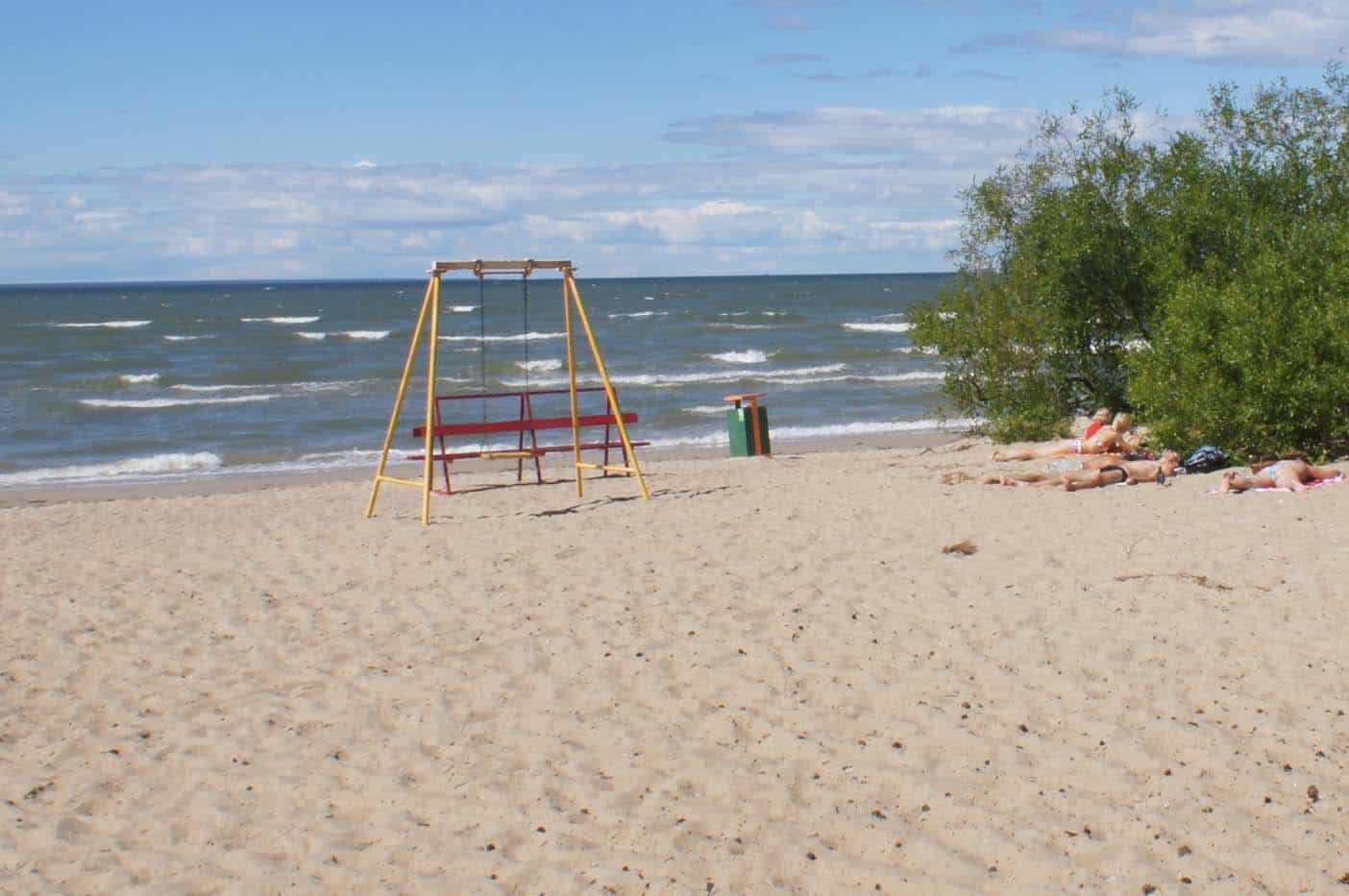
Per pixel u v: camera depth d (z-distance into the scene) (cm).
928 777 502
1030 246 1630
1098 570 800
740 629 709
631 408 2923
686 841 457
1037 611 716
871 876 428
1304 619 677
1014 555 854
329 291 18300
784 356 4359
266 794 516
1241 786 485
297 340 5653
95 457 2291
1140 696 580
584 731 569
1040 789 488
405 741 567
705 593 788
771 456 1786
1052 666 626
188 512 1338
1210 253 1510
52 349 5056
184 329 6456
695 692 611
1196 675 604
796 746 539
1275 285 1280
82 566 983
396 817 488
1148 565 807
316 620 778
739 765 523
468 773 529
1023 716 562
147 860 460
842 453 1802
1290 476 1047
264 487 1903
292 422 2755
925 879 425
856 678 621
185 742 579
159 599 853
